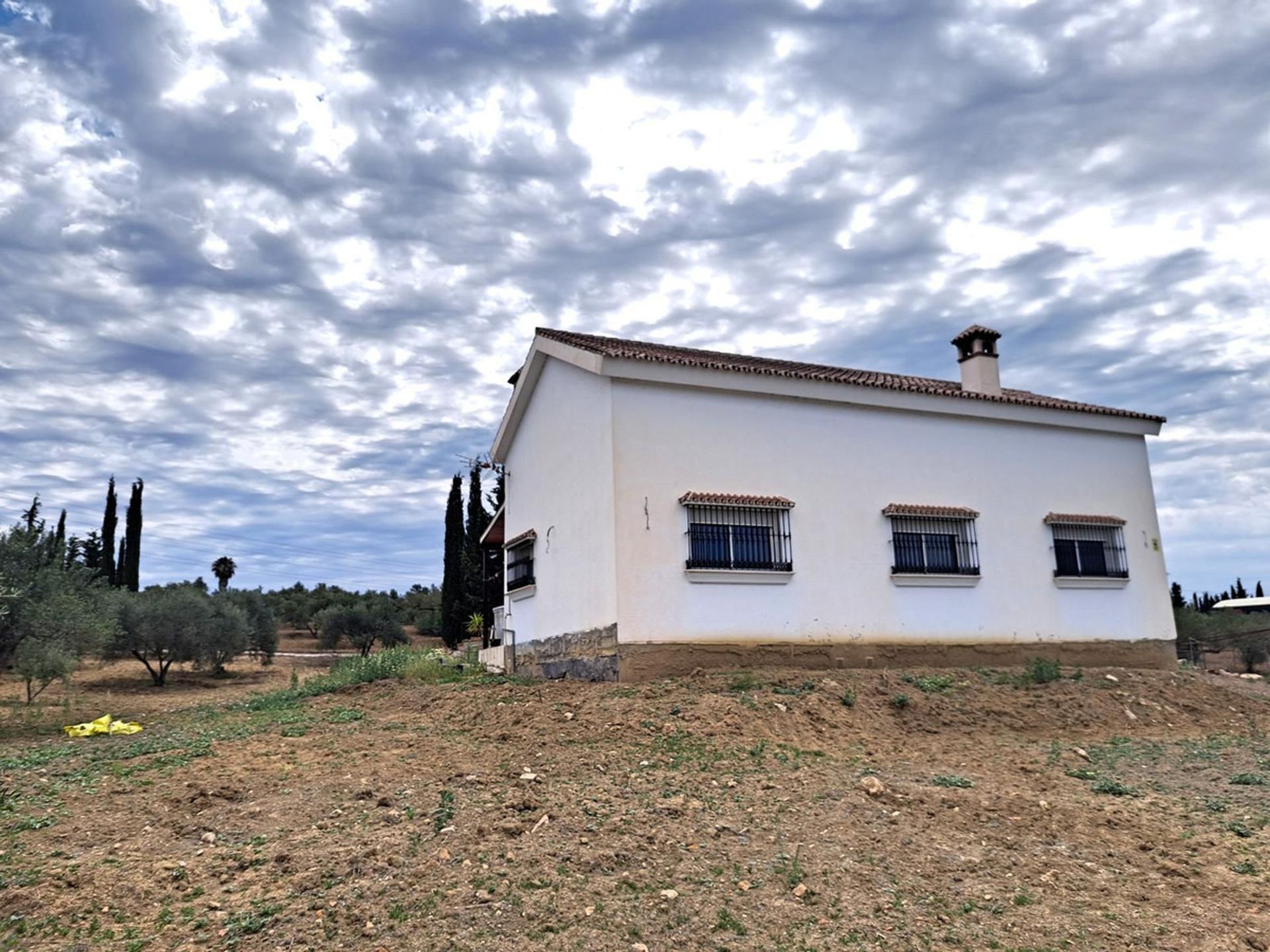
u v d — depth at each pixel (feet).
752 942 19.85
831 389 52.47
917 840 25.85
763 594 48.80
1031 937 20.61
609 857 23.40
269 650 112.88
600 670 46.68
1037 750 37.42
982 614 55.06
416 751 34.65
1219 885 23.48
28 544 61.82
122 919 20.35
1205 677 57.06
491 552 78.89
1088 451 61.67
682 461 48.34
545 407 57.62
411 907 20.75
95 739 43.39
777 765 32.65
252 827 25.94
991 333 65.77
